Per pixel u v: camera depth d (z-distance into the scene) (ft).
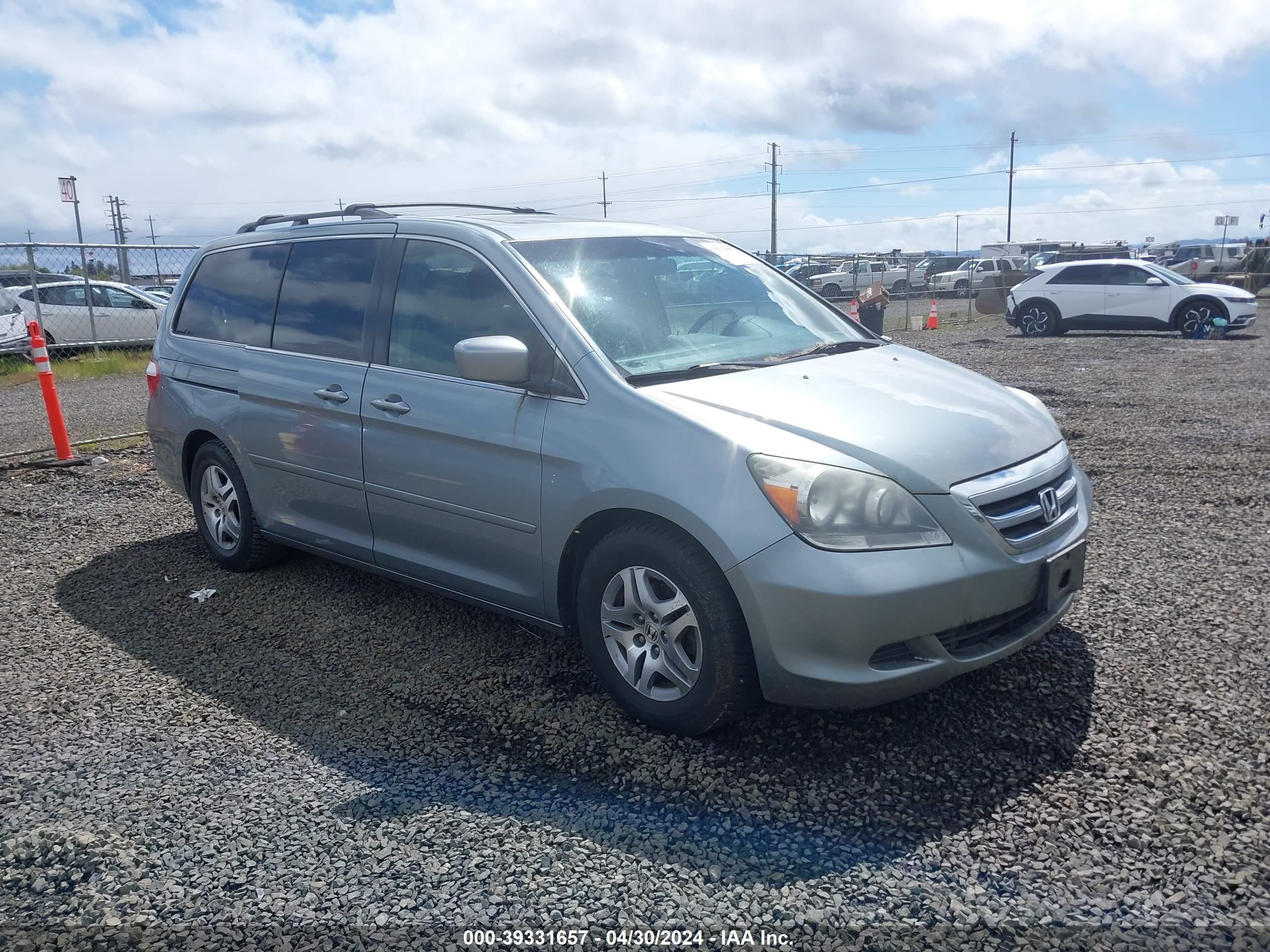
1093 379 39.50
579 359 11.37
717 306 13.57
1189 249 114.11
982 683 11.85
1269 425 28.35
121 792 10.04
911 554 9.64
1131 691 11.57
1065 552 10.75
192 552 18.35
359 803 9.75
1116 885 8.23
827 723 11.04
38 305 44.34
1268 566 15.90
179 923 8.05
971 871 8.48
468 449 12.14
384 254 14.02
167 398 17.37
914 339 64.18
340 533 14.58
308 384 14.38
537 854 8.86
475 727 11.28
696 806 9.57
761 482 9.75
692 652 10.66
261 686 12.53
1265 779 9.66
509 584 12.23
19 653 13.74
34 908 8.26
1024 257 132.87
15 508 21.83
